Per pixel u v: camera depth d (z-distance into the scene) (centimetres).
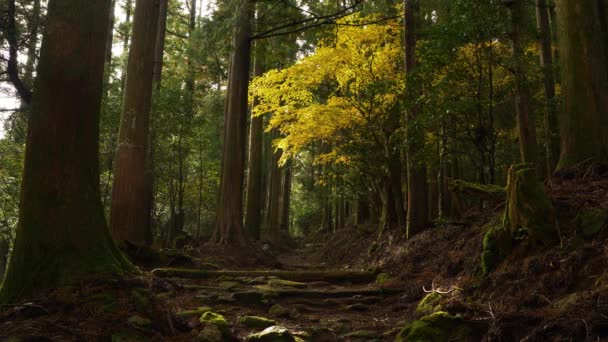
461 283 565
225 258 1070
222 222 1169
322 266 1380
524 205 521
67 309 427
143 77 964
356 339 507
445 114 766
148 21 981
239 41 1234
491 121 767
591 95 635
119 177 926
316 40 1221
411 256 854
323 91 1312
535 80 783
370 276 845
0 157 1231
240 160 1203
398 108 1066
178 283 693
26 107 831
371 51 1129
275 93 1217
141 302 449
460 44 731
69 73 500
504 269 513
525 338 367
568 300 385
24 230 478
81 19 510
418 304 596
